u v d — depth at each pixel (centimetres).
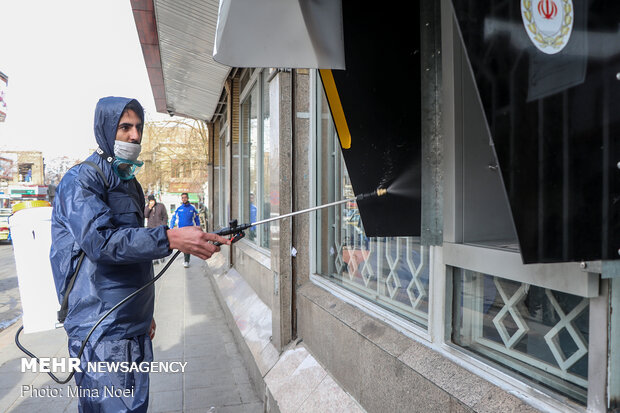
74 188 181
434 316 173
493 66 85
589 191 92
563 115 90
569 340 122
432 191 169
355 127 174
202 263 1200
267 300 435
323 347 267
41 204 198
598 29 94
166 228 176
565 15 91
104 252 171
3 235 2117
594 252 92
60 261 184
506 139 85
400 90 175
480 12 84
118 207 196
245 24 149
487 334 154
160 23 509
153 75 754
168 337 522
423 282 193
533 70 88
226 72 679
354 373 220
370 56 169
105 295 183
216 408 338
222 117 1109
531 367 135
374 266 243
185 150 2444
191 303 705
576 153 91
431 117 169
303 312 310
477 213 163
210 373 408
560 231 89
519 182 86
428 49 167
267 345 361
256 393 363
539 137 88
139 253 172
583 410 112
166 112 1132
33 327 194
